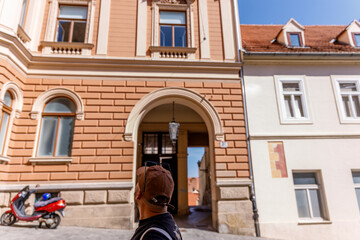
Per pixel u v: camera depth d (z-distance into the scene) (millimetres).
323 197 6906
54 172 6301
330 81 8039
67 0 8023
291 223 6500
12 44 6102
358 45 9000
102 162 6520
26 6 7367
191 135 10992
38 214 5434
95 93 7148
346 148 7309
